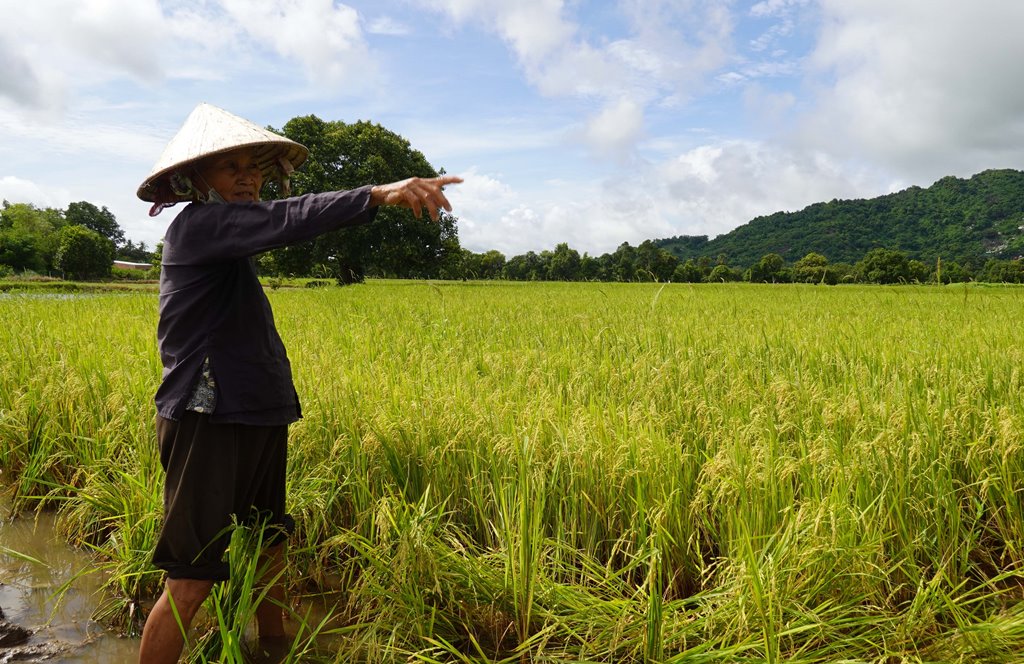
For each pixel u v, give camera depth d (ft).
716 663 7.59
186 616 7.45
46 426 14.52
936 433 11.16
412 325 30.22
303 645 8.97
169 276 7.41
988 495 10.78
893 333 24.21
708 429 12.10
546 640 8.10
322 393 13.26
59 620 9.60
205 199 7.66
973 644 7.66
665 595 9.26
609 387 15.57
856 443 10.50
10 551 10.77
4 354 20.84
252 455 7.84
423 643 8.32
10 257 256.73
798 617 8.04
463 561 8.93
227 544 7.79
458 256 144.05
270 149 7.95
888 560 9.34
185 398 7.13
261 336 7.74
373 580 8.79
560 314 36.81
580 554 9.73
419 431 11.38
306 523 10.93
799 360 17.97
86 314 35.42
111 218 474.08
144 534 10.25
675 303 47.50
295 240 6.84
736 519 9.30
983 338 21.81
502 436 10.83
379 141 137.28
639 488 9.64
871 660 7.82
